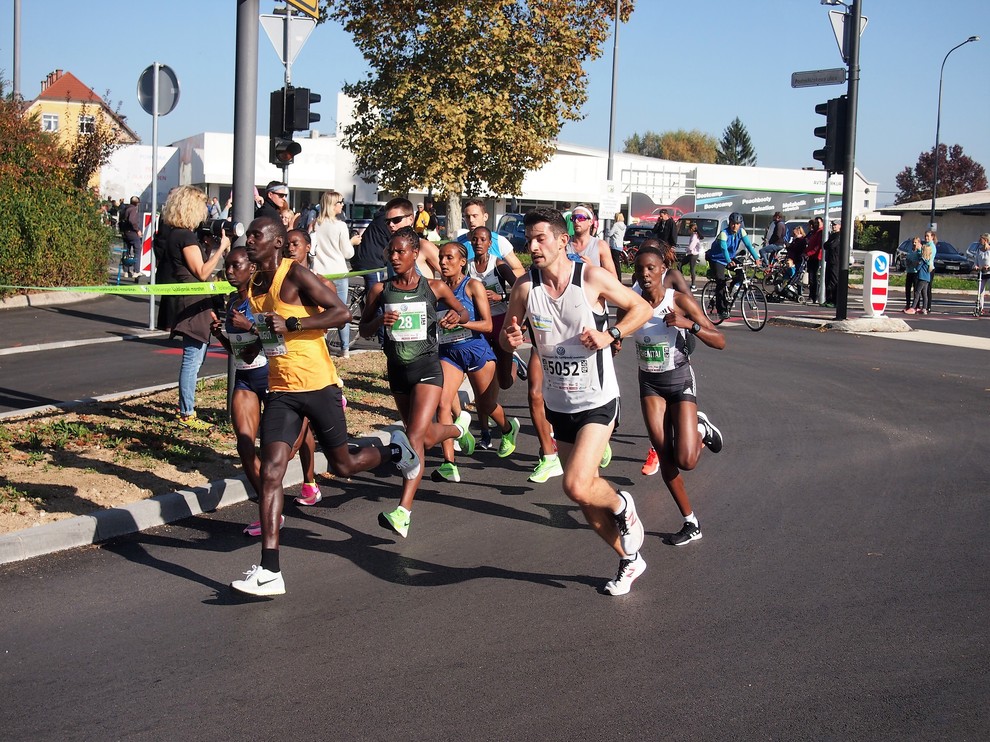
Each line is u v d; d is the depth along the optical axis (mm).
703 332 6301
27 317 16984
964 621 5043
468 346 7859
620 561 5457
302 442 6902
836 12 17750
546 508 7160
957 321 21891
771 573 5770
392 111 32969
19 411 9125
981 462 8516
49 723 3912
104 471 7254
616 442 9406
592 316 5160
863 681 4340
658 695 4188
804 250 25625
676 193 52812
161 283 8594
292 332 5477
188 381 8648
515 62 32469
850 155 18375
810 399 11383
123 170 33500
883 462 8492
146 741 3777
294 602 5262
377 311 6684
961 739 3836
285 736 3822
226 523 6680
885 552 6160
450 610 5160
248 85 8445
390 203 8297
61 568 5707
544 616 5086
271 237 5430
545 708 4066
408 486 6250
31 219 18688
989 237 23750
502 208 51250
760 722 3961
